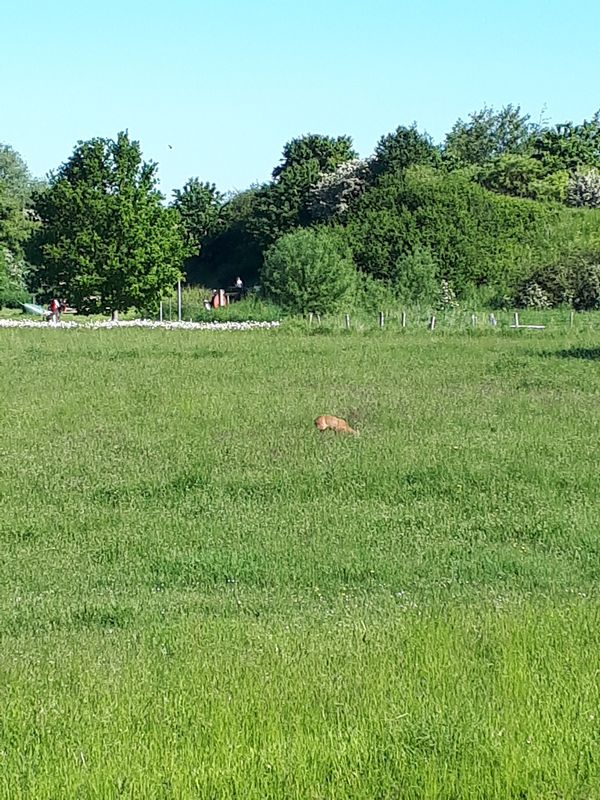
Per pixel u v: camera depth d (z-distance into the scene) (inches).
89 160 2230.6
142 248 2204.7
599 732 239.3
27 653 314.0
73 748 235.0
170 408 861.8
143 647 314.7
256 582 418.3
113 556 456.4
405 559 444.5
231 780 219.9
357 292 2295.8
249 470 620.1
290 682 270.1
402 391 959.6
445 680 271.7
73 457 665.6
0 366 1202.6
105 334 1760.6
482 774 222.8
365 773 224.1
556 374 1110.4
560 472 608.1
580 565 437.7
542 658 288.7
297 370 1144.8
